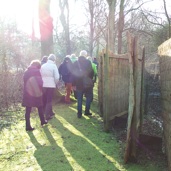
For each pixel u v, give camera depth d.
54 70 6.71
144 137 4.64
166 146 3.98
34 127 6.10
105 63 5.67
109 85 5.91
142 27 20.11
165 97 3.91
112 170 3.83
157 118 7.51
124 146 4.86
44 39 9.59
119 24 15.98
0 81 8.19
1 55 10.90
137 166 3.98
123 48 21.80
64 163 4.08
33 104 5.74
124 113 7.05
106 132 5.75
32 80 5.68
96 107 8.55
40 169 3.88
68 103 9.10
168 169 3.67
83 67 6.81
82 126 6.19
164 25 16.92
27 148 4.73
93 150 4.63
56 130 5.86
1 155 4.41
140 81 5.63
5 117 7.04
